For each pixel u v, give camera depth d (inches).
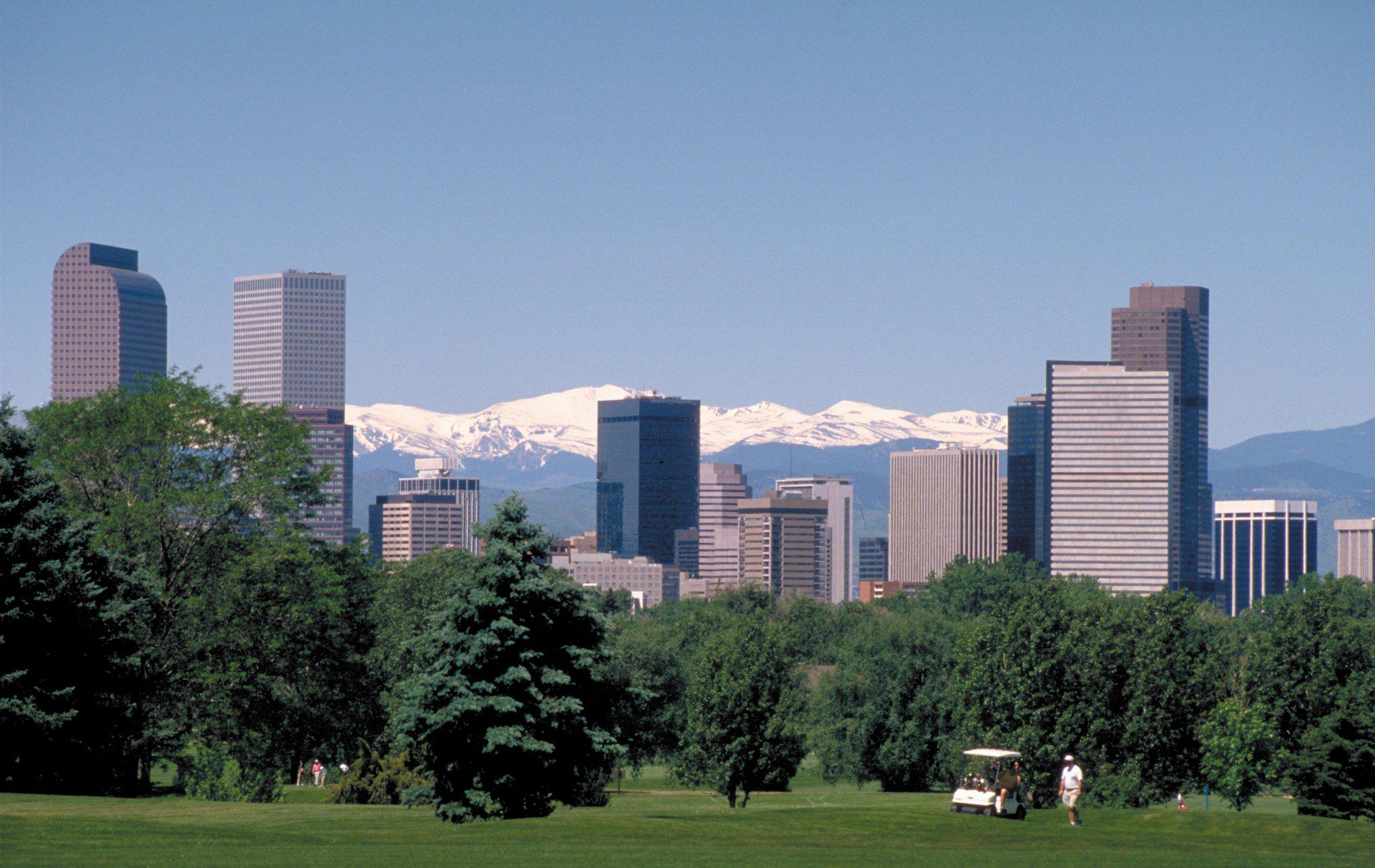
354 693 4503.0
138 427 3902.6
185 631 3909.9
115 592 3417.8
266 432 4082.2
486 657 2866.6
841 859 2313.0
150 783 4202.8
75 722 3179.1
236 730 4028.1
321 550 4286.4
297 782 4953.3
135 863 2090.3
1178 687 4918.8
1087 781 4453.7
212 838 2439.7
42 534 3164.4
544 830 2647.6
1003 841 2723.9
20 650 3102.9
